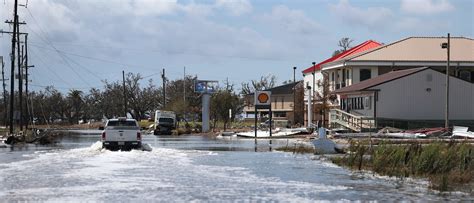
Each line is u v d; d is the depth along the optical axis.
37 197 14.14
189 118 94.69
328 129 55.09
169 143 42.97
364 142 31.27
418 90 55.47
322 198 14.20
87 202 13.44
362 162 23.22
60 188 15.77
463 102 56.19
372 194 14.87
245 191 15.41
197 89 70.94
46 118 119.62
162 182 17.27
